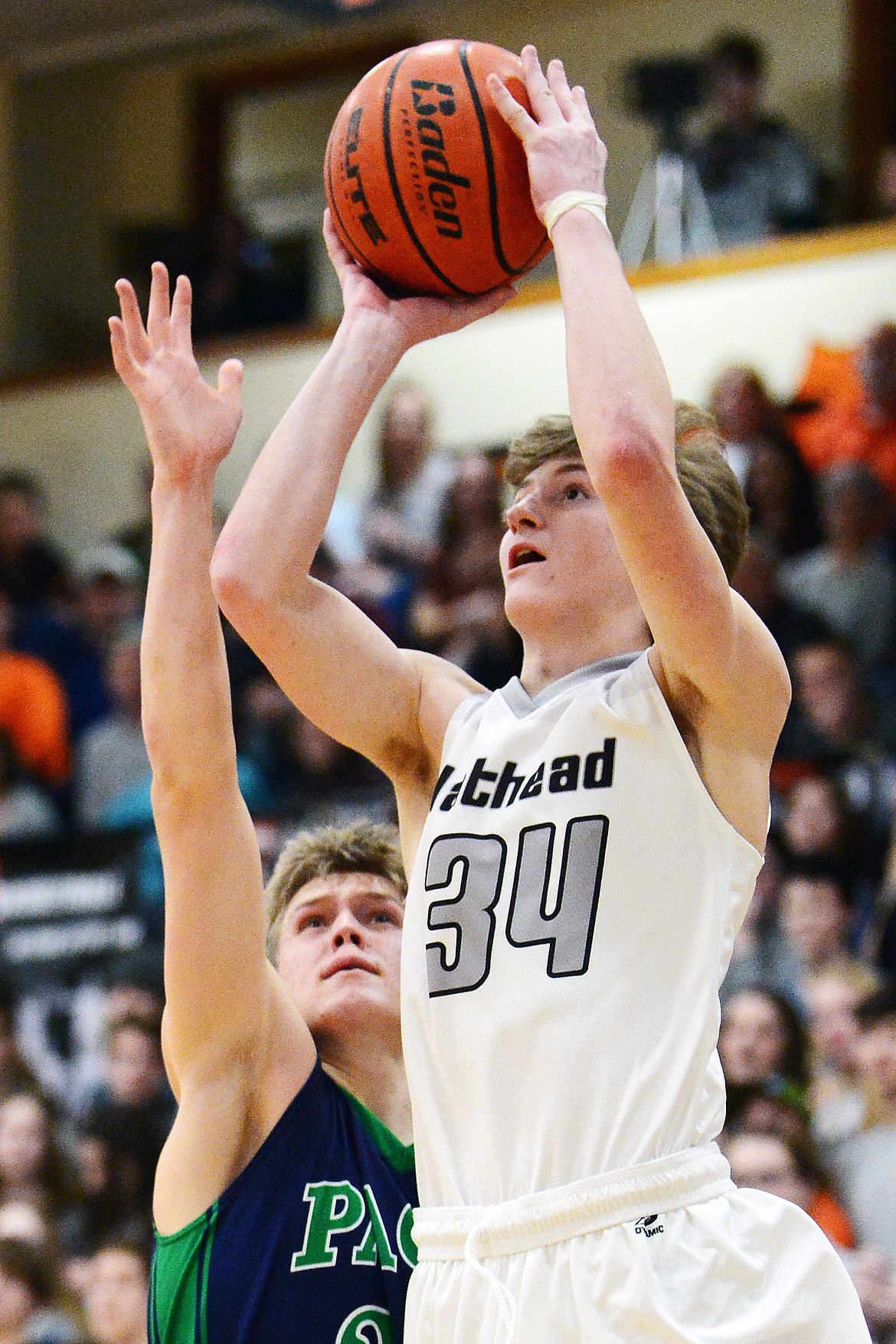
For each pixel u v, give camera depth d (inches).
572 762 170.4
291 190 902.4
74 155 937.5
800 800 525.0
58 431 814.5
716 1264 157.2
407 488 709.9
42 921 593.9
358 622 186.7
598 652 182.1
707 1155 162.7
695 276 688.4
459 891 171.3
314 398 184.2
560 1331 155.5
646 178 761.0
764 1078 440.5
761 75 742.5
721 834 167.9
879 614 609.3
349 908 220.4
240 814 201.5
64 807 735.1
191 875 197.8
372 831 226.4
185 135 924.6
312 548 181.5
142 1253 502.0
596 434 160.9
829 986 484.1
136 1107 543.2
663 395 164.1
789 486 637.9
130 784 715.4
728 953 167.3
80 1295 504.1
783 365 669.9
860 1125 442.0
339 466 183.5
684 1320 153.9
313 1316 197.6
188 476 205.3
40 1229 517.0
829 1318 160.6
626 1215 156.7
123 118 934.4
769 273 676.7
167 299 209.8
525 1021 162.9
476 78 180.9
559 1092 160.2
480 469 687.7
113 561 772.0
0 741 729.6
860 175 775.7
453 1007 167.8
